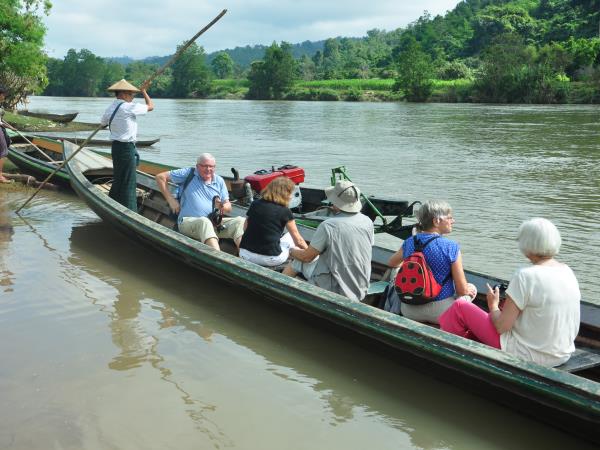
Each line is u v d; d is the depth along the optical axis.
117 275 6.51
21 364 4.48
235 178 8.54
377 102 81.50
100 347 4.80
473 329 4.07
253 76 107.56
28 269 6.57
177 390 4.21
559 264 3.81
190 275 6.61
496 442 3.76
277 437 3.72
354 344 4.75
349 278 4.97
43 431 3.68
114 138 7.71
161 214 8.41
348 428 3.86
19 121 24.39
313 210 8.60
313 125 31.61
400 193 11.51
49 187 11.03
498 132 26.16
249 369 4.57
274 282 5.07
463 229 8.72
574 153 17.95
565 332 3.75
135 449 3.55
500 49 72.81
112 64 166.88
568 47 78.00
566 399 3.38
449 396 4.29
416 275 4.34
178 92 123.56
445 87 82.38
